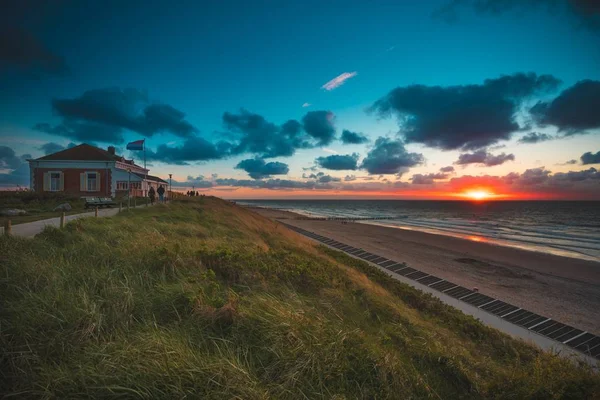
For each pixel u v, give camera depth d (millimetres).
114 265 6301
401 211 120250
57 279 5152
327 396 3707
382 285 12672
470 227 55812
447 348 6246
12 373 3256
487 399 4668
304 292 7402
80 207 24047
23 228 11430
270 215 80250
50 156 33719
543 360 6477
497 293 15016
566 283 17922
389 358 4625
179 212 20547
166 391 3125
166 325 4457
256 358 4117
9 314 4082
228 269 7305
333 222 61812
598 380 4746
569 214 97750
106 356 3459
